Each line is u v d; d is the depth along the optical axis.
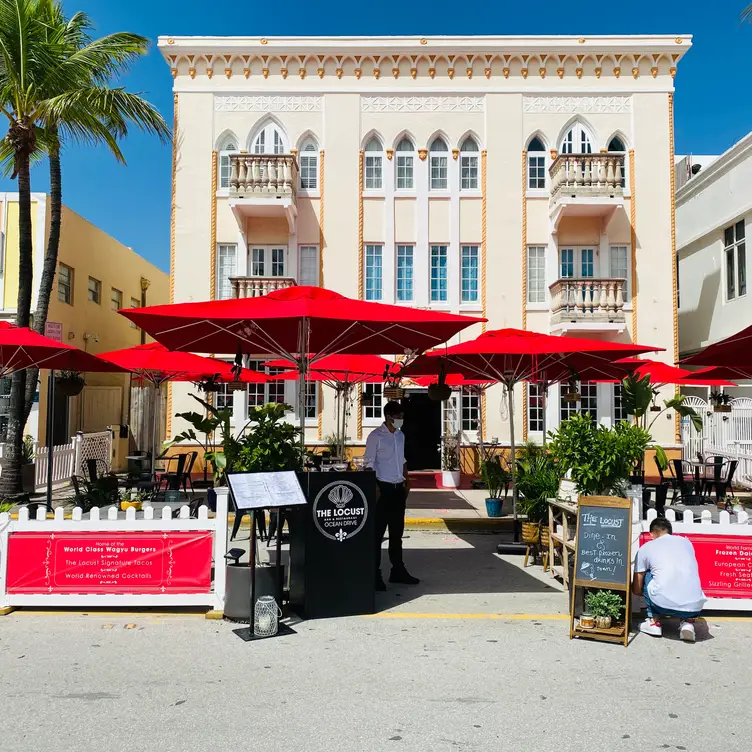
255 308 7.04
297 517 6.99
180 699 4.82
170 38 19.75
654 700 4.85
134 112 15.73
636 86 20.02
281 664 5.53
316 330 8.18
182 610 7.06
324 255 19.80
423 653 5.83
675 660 5.69
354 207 19.88
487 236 19.86
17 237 19.17
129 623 6.59
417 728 4.39
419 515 13.23
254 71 20.00
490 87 20.02
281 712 4.62
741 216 20.38
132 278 26.91
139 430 23.23
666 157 20.00
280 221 19.89
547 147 20.12
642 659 5.71
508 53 19.97
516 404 19.61
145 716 4.54
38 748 4.10
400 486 8.37
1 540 6.84
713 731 4.37
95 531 6.84
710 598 6.84
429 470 20.77
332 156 19.91
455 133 20.05
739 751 4.11
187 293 19.64
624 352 9.70
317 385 19.61
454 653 5.84
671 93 20.02
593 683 5.17
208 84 19.97
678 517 9.40
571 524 8.23
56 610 6.98
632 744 4.19
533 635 6.37
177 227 19.72
